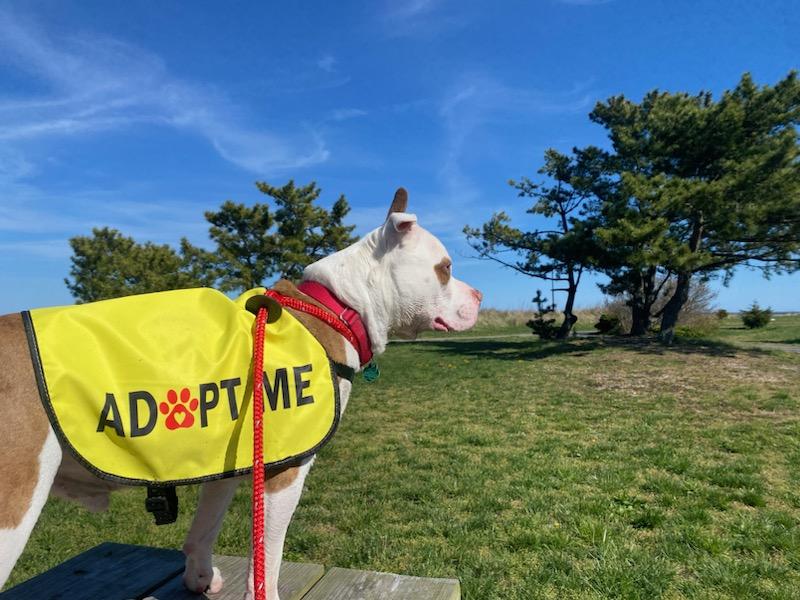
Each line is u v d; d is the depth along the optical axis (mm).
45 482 704
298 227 10883
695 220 8438
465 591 1618
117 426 744
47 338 742
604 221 9633
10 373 709
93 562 1206
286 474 856
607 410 4453
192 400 793
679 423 3877
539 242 11062
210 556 1044
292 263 10727
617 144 9688
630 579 1646
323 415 885
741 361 6953
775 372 6129
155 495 821
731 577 1653
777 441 3287
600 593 1604
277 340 898
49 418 708
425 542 2004
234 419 818
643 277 11039
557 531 2035
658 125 8742
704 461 2912
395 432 3941
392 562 1848
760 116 8156
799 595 1558
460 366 7832
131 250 12320
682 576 1695
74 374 731
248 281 10445
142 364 778
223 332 864
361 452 3359
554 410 4535
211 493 1001
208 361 822
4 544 665
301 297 1001
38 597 1049
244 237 10766
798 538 1926
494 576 1715
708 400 4695
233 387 828
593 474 2730
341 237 11102
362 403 5211
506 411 4562
